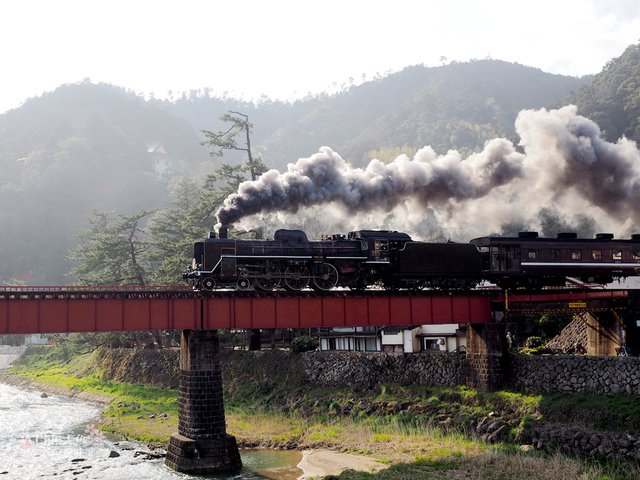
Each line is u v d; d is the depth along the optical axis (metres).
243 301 48.19
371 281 54.06
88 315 44.38
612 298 55.59
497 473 39.25
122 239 92.62
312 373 66.94
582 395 47.53
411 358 60.44
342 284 53.22
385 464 44.19
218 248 48.66
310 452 49.53
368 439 50.56
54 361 117.69
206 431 46.19
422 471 40.97
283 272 50.19
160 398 73.75
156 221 98.38
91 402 81.12
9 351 136.38
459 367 56.81
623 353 53.91
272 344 79.50
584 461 41.03
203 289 48.41
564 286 59.84
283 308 49.06
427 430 50.88
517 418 48.66
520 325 72.56
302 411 61.19
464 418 50.97
